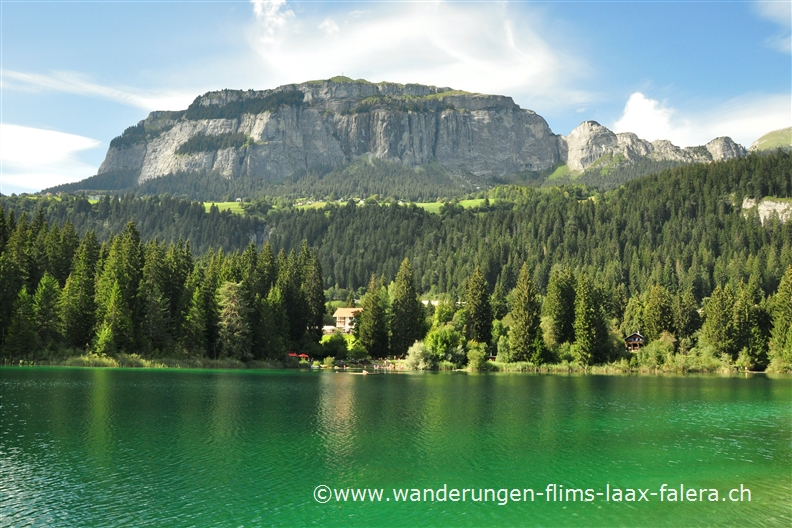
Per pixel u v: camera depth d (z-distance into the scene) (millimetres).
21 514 38938
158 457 52344
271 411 76312
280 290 164625
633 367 152000
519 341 154625
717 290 166875
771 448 61219
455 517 40969
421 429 67625
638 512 42469
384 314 171875
